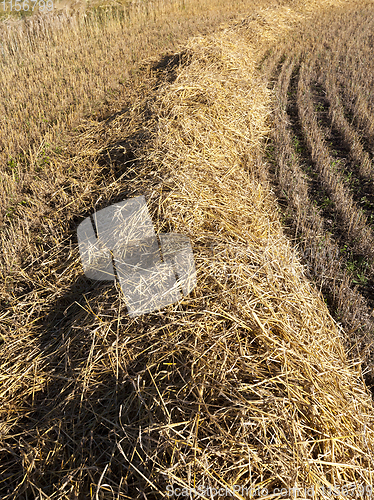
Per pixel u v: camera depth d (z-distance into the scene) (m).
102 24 13.23
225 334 2.54
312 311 3.08
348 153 5.90
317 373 2.50
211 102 6.03
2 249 3.99
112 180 4.77
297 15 14.40
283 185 5.12
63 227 4.24
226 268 3.01
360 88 7.96
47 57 10.10
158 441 2.04
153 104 6.06
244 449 1.99
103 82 8.38
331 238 4.25
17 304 3.32
